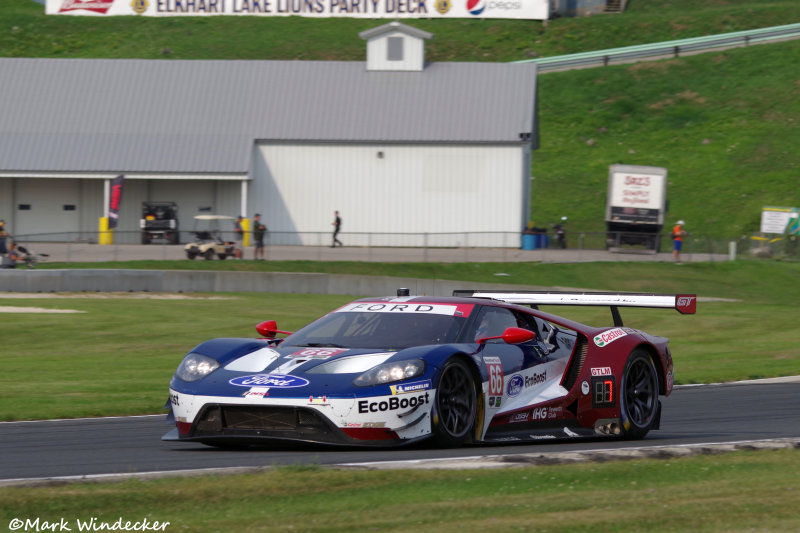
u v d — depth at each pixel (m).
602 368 25.06
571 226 173.62
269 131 153.12
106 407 34.19
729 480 17.67
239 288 97.12
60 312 73.88
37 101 158.88
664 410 33.88
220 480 16.84
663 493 16.36
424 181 150.88
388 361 21.06
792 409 33.69
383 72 161.38
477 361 22.33
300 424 20.59
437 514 14.73
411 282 98.12
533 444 23.44
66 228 157.00
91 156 150.00
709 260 128.62
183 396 21.50
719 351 60.97
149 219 146.50
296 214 152.88
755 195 182.25
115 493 15.74
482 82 158.88
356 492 16.16
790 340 66.69
